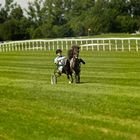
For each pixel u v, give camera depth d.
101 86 25.23
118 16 140.50
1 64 47.28
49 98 21.09
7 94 23.14
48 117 17.00
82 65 40.94
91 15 147.62
